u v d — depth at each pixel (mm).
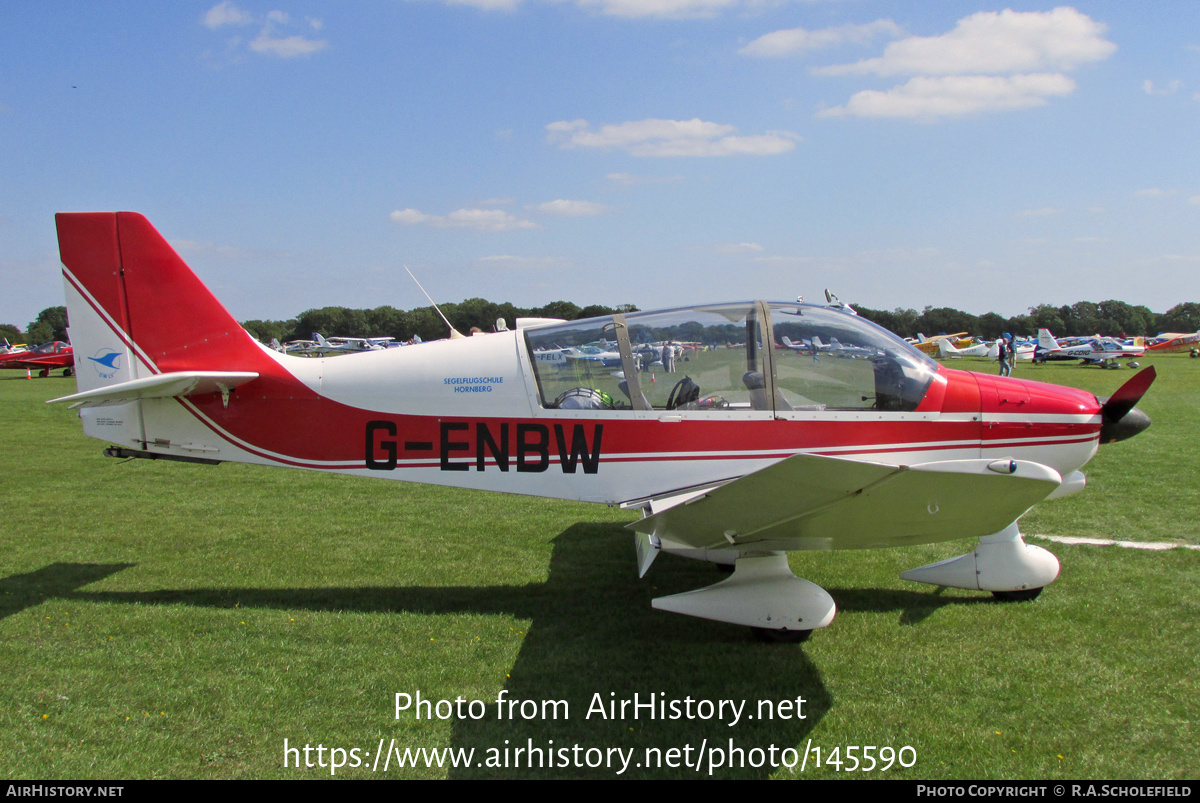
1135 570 4973
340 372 4730
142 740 2990
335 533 6109
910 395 4430
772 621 3902
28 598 4570
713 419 4434
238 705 3264
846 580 4902
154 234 4766
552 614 4371
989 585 4445
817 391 4438
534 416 4555
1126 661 3664
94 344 4785
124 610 4371
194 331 4773
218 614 4316
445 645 3912
